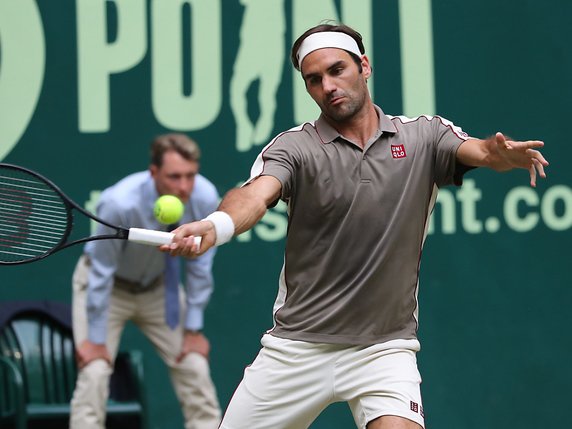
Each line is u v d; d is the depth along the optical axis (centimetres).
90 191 2442
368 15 2511
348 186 1471
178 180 2038
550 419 2508
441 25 2531
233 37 2484
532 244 2522
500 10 2548
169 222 1750
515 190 2523
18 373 2075
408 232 1485
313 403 1533
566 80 2555
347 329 1502
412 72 2520
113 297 2181
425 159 1499
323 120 1506
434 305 2503
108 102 2456
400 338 1512
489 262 2514
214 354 2450
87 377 2117
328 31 1498
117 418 2227
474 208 2516
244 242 2472
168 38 2472
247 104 2477
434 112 2523
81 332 2172
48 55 2452
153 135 2461
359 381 1499
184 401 2242
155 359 2434
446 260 2508
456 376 2498
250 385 1558
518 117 2545
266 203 1412
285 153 1471
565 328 2519
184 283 2442
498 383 2503
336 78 1480
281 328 1540
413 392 1482
